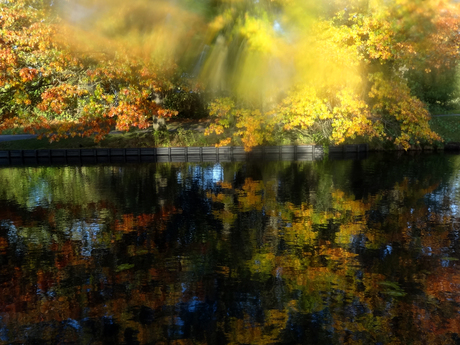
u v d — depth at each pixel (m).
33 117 14.09
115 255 7.59
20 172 19.16
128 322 5.07
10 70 12.64
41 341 4.67
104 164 22.00
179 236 8.73
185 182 15.64
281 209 11.05
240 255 7.46
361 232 8.80
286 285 6.08
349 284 6.07
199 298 5.70
